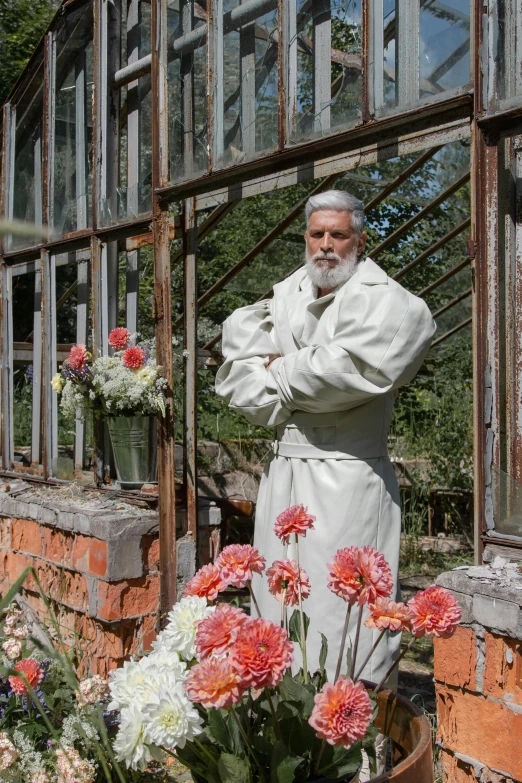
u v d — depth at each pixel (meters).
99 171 3.79
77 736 2.19
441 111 2.35
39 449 4.30
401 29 2.51
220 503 4.66
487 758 1.94
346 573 1.43
